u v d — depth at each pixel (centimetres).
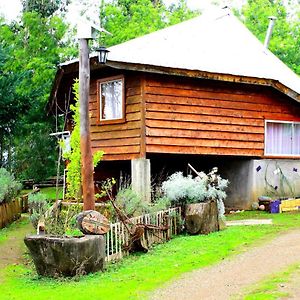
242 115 1975
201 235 1415
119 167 2047
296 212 1919
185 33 2145
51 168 3453
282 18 3759
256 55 2233
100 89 1880
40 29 3347
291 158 2116
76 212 1358
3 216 1806
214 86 1905
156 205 1392
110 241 1165
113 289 926
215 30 2256
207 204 1441
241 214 1886
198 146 1855
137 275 1026
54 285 983
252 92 2006
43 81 3070
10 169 3319
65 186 1997
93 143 1898
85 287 949
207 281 955
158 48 1908
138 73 1753
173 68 1748
